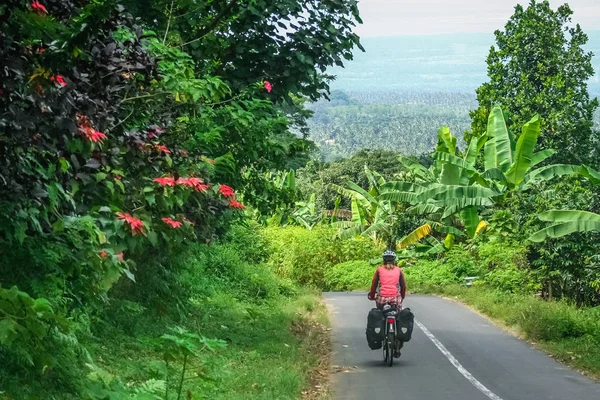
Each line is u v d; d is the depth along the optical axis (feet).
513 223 80.64
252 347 43.21
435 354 47.67
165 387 20.65
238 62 44.62
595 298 75.10
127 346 32.35
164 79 28.45
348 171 205.26
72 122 18.67
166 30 36.52
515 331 58.34
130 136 24.62
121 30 24.90
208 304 55.01
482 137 108.17
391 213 132.57
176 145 30.14
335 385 37.65
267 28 44.14
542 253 74.74
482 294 81.92
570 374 41.29
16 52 17.38
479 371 41.83
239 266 74.59
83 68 21.38
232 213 43.09
